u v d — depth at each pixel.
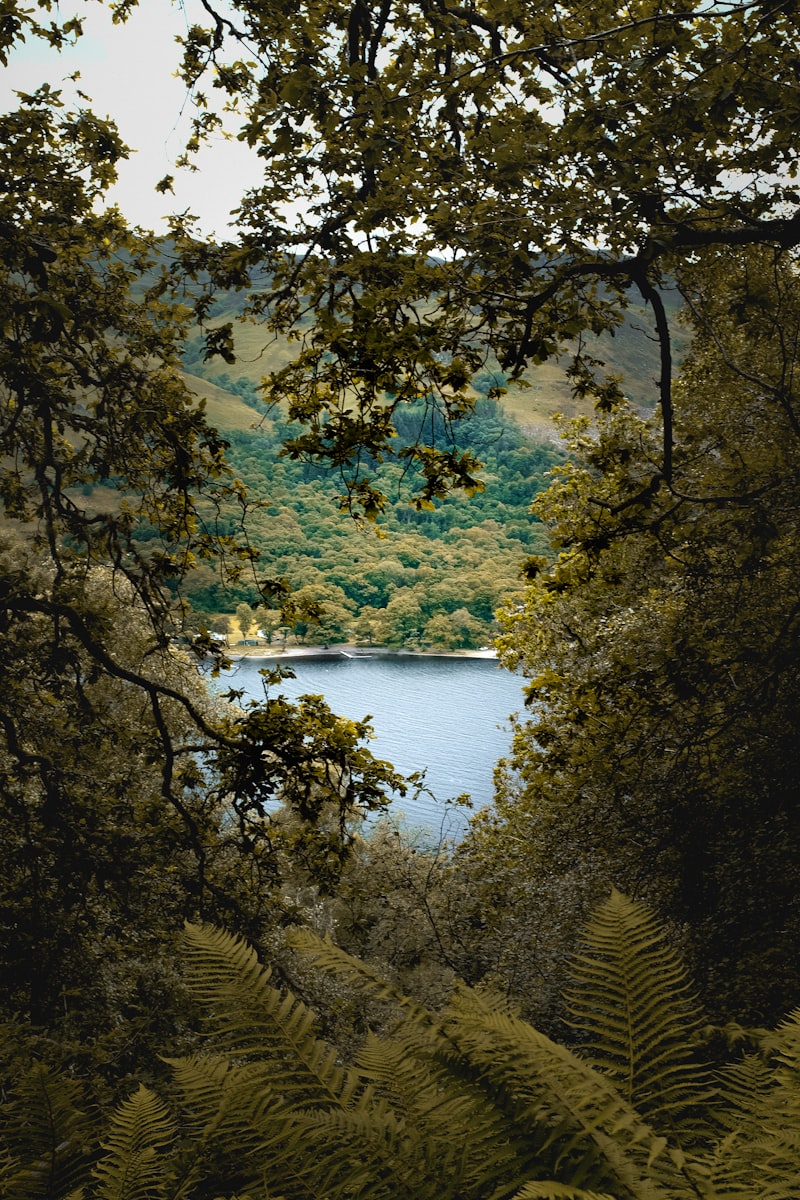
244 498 12.45
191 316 10.30
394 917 21.20
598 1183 1.14
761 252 10.91
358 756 11.84
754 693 11.21
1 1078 2.54
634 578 15.84
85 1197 1.54
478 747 84.38
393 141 7.84
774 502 11.07
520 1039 1.39
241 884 13.09
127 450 12.48
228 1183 1.42
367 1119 1.33
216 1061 1.53
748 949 10.30
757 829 11.20
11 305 11.02
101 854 12.28
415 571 141.88
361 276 8.23
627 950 1.62
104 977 11.34
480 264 7.72
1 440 12.20
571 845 14.59
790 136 7.91
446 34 9.55
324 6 9.77
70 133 11.07
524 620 21.33
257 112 8.82
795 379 12.77
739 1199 1.10
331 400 9.05
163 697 20.72
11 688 12.81
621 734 12.33
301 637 130.75
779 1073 1.44
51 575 14.06
